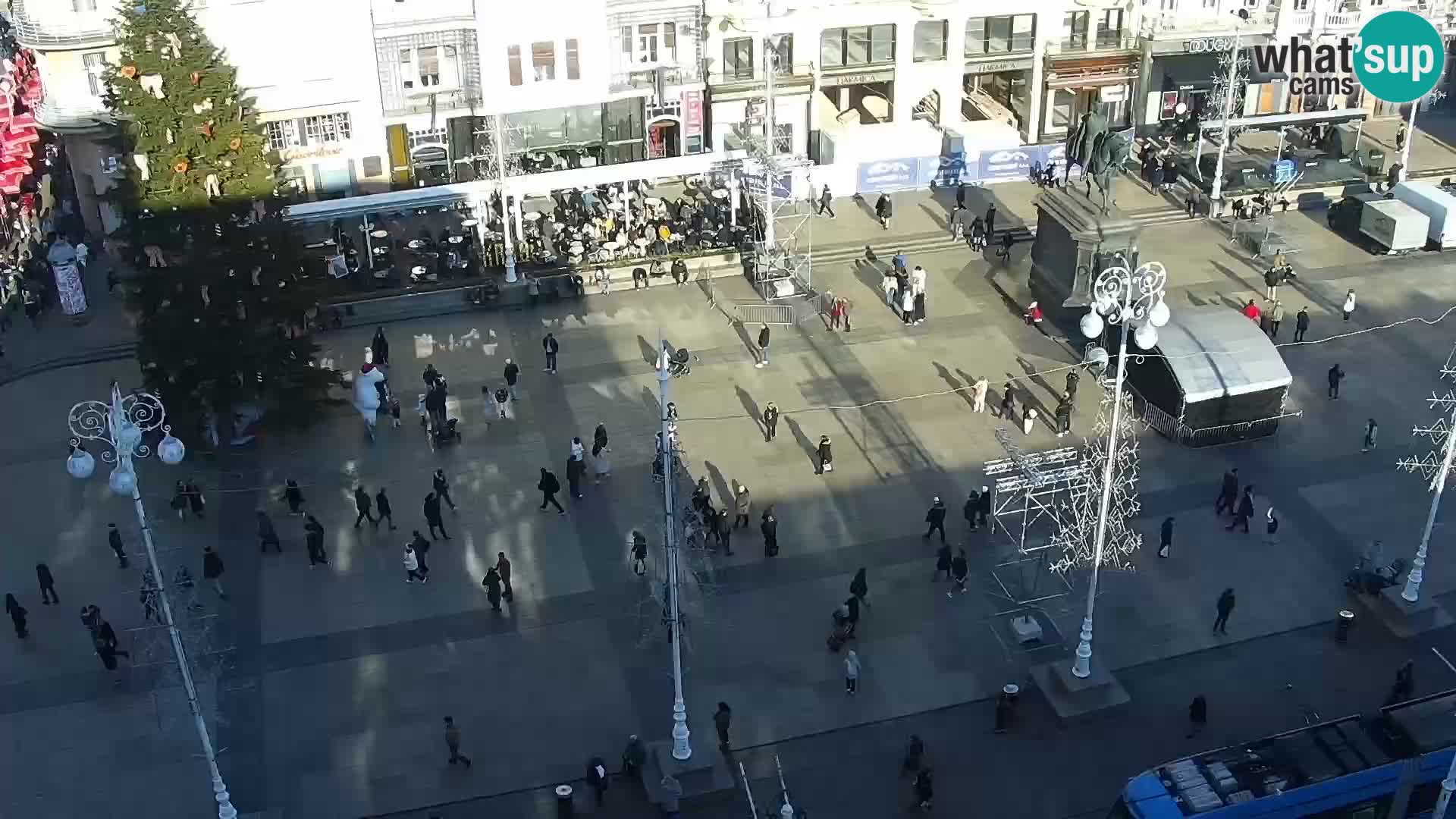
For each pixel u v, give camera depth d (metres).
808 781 35.41
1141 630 40.44
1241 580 42.41
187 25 47.19
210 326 47.81
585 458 48.22
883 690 38.41
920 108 76.81
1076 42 73.62
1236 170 69.44
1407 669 36.66
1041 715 37.44
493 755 36.38
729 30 69.00
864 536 44.59
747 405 51.94
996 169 70.81
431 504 43.81
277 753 36.56
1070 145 56.09
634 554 42.38
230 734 37.19
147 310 48.22
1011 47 72.62
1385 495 46.25
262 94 64.62
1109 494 38.84
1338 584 42.16
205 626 40.94
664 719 37.50
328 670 39.38
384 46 65.88
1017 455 42.25
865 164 69.25
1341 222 65.44
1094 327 34.81
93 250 65.06
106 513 46.66
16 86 71.12
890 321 58.03
